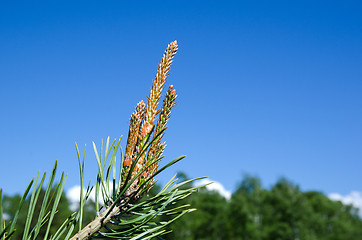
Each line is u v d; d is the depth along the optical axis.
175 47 0.53
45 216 0.48
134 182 0.51
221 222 11.65
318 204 12.07
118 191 0.51
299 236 10.75
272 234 10.99
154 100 0.52
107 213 0.49
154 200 0.51
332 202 12.09
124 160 0.51
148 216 0.51
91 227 0.49
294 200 11.36
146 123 0.52
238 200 11.95
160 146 0.52
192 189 0.52
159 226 0.50
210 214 11.76
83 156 0.50
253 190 12.33
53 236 0.48
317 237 10.89
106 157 0.52
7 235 0.43
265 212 11.59
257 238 11.17
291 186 11.70
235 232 11.56
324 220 11.38
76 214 0.50
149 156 0.52
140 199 0.52
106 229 0.50
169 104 0.52
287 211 11.18
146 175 0.51
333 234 11.02
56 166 0.47
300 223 10.91
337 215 11.84
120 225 0.50
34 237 0.46
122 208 0.50
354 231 11.03
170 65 0.53
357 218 12.01
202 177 0.52
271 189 11.97
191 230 10.70
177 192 0.52
